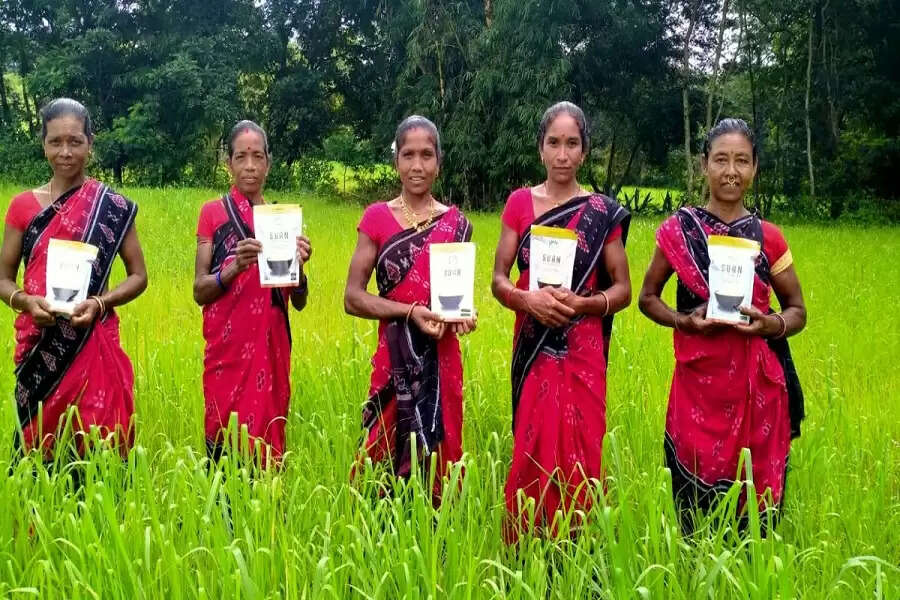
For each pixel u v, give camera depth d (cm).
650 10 2912
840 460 448
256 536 324
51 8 3178
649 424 499
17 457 404
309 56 3462
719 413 391
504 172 2694
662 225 407
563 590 332
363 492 391
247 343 448
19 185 2714
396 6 2906
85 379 407
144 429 489
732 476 391
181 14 3234
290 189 3266
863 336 760
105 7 3092
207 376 457
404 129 416
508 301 397
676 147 3303
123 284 423
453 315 396
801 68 2888
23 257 416
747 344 388
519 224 411
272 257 425
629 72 3000
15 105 3447
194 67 2964
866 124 2892
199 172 3334
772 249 395
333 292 923
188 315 785
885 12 2684
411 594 289
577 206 400
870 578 346
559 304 373
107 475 360
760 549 308
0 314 745
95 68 3097
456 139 2638
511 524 396
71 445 387
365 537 341
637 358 633
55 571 300
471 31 2655
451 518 344
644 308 421
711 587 309
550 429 390
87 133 413
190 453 356
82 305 392
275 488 340
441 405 409
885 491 444
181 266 1056
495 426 530
